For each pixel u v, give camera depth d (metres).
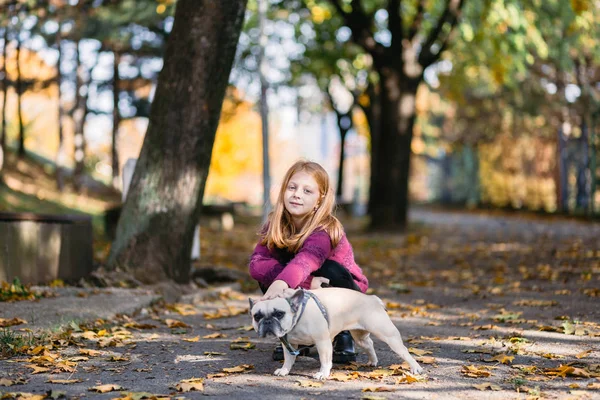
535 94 29.27
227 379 4.69
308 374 4.80
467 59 22.81
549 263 11.95
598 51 20.14
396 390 4.34
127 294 8.05
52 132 44.09
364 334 4.84
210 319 7.49
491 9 17.78
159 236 8.90
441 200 49.69
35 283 8.27
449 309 8.02
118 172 27.70
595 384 4.36
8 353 5.34
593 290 8.59
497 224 23.94
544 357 5.30
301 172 4.93
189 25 8.91
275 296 4.36
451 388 4.40
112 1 22.80
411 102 20.11
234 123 44.12
